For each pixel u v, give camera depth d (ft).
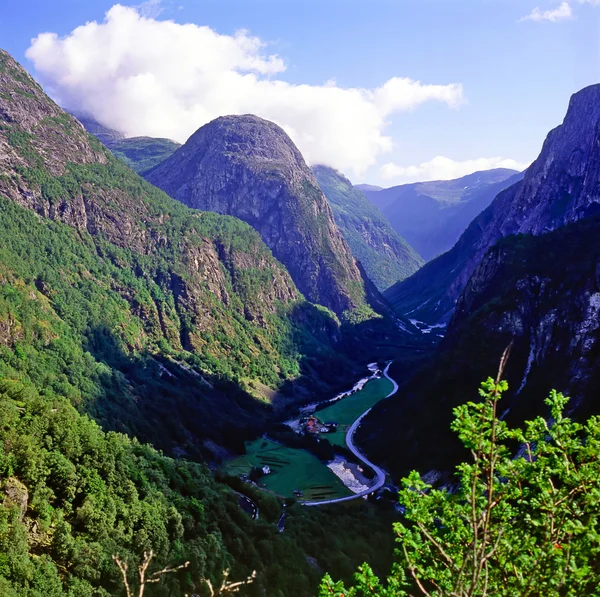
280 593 266.98
